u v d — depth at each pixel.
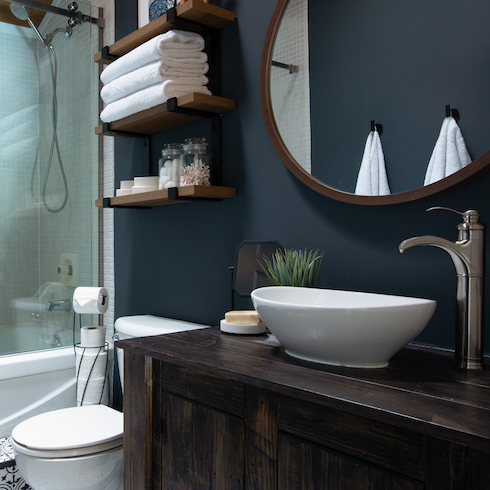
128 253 2.24
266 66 1.49
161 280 2.01
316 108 1.36
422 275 1.18
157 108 1.66
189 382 1.11
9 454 1.84
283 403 0.91
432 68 1.12
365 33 1.25
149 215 2.09
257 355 1.07
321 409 0.85
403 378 0.88
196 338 1.27
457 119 1.08
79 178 2.46
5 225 2.24
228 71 1.69
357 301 1.14
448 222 1.13
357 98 1.26
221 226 1.71
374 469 0.78
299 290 1.22
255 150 1.58
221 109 1.65
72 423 1.65
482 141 1.04
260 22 1.56
